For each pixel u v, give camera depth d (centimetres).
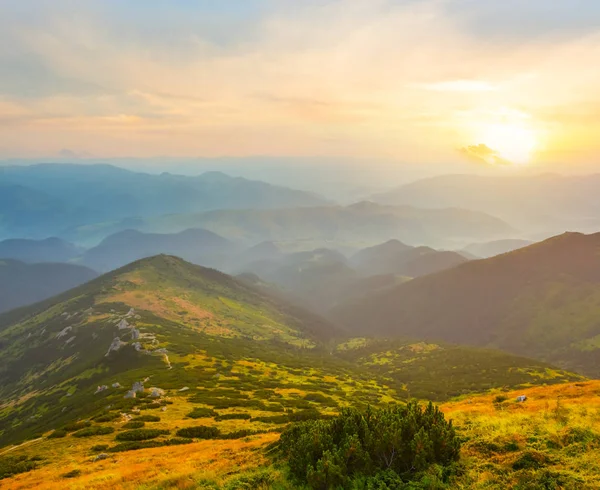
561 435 1934
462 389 15888
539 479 1561
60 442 5106
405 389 15712
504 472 1680
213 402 7531
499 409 3053
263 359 17275
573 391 3588
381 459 1861
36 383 19862
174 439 4825
